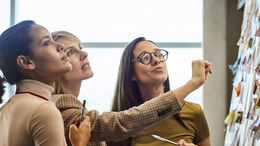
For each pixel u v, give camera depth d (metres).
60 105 1.48
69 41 1.65
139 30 4.79
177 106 1.44
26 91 1.20
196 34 4.75
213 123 4.43
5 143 1.13
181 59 4.73
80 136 1.27
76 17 4.81
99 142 1.63
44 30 1.27
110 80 4.70
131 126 1.41
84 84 4.66
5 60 1.23
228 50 4.52
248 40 2.62
